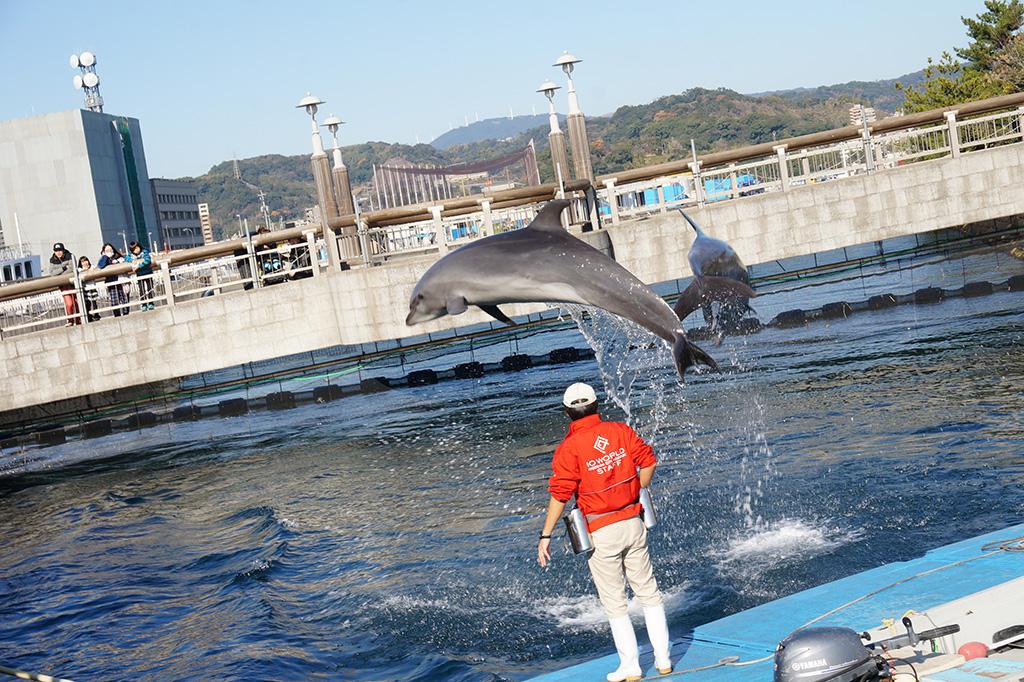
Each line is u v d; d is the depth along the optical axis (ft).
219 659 36.19
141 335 73.56
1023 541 29.40
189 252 74.02
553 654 33.22
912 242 112.16
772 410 66.59
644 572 23.58
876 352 81.35
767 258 75.15
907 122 77.30
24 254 222.89
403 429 80.48
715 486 50.57
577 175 77.87
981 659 20.31
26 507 73.92
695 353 30.25
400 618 38.50
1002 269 101.24
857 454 52.44
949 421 56.13
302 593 43.68
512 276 30.50
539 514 51.01
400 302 71.36
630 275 30.71
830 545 39.55
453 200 72.08
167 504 68.39
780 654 18.35
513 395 87.25
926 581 27.58
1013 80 203.31
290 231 74.33
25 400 73.56
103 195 430.20
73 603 46.93
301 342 73.31
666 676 23.43
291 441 83.92
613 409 76.48
